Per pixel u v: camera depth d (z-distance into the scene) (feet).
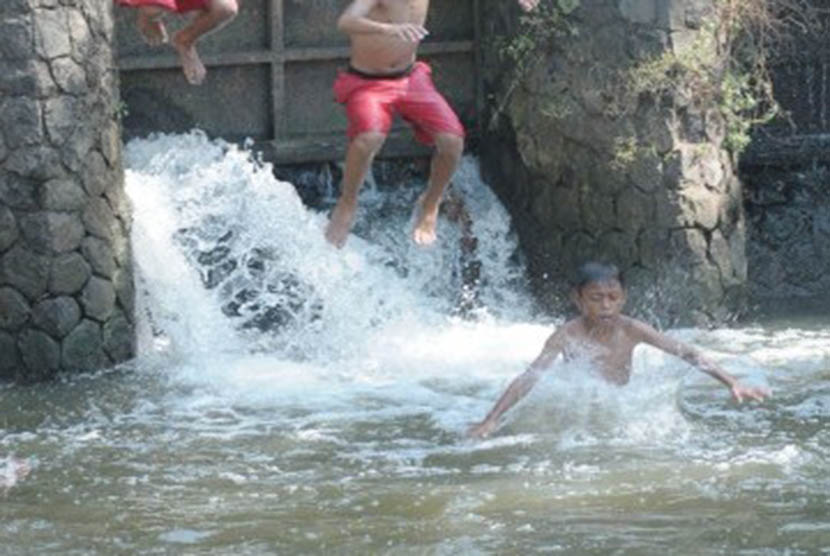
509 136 109.60
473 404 84.74
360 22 77.00
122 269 95.09
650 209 101.19
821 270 109.60
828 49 110.73
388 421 81.97
